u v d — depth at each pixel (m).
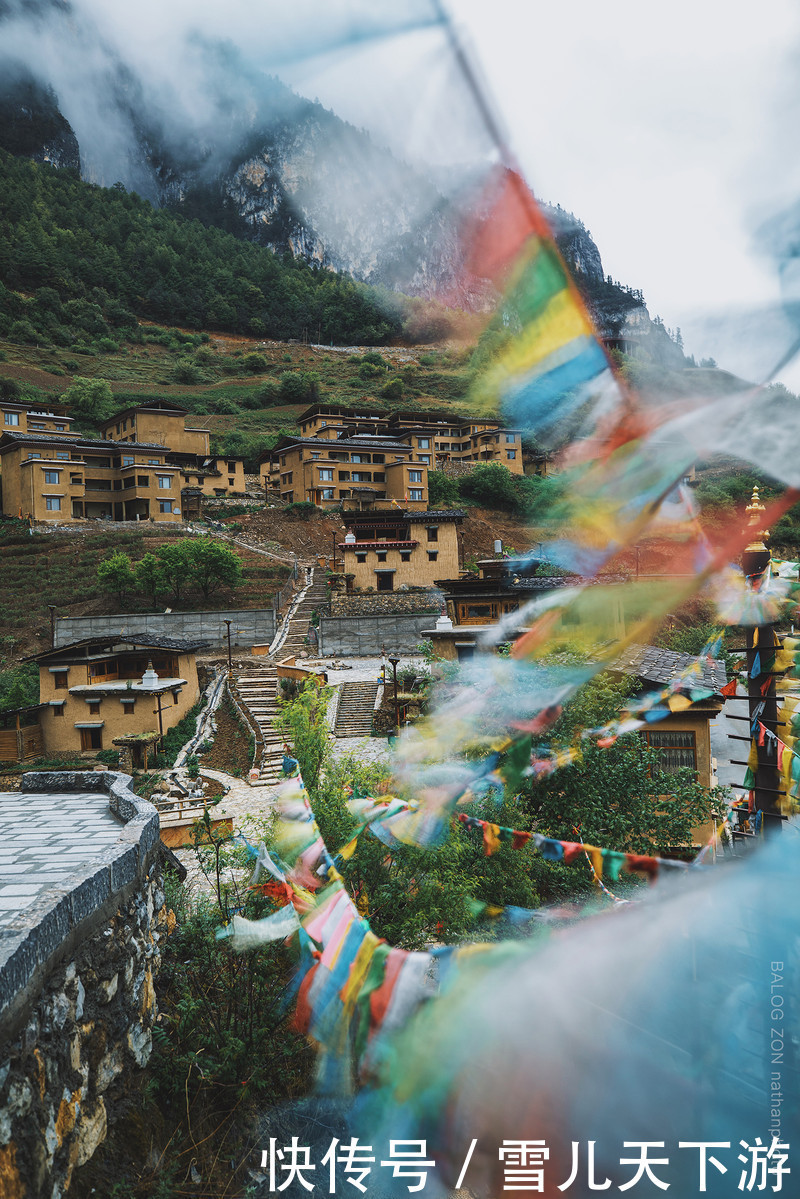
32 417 60.72
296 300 120.56
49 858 6.96
